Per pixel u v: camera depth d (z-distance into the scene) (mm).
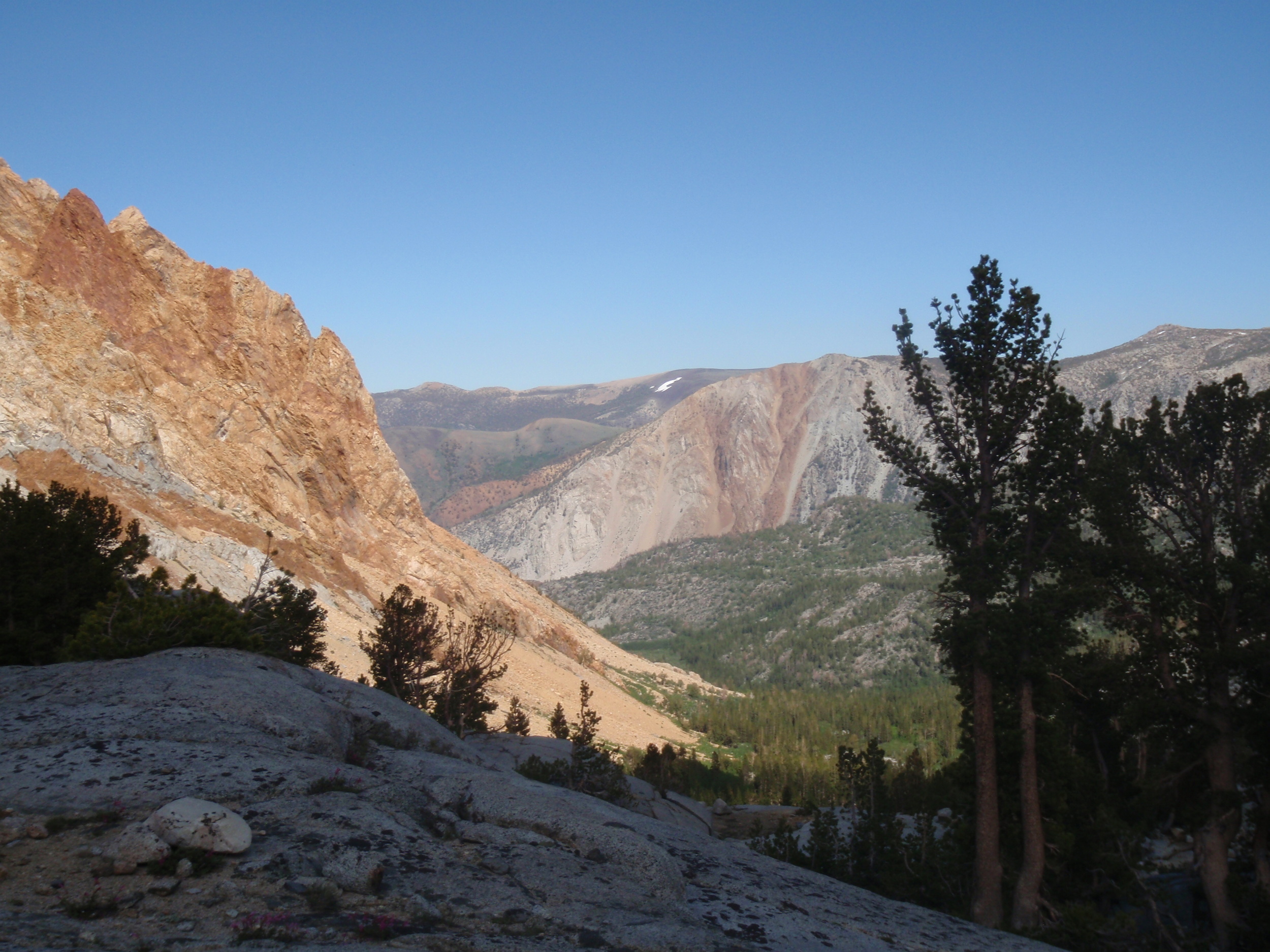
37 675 12453
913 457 26578
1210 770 26406
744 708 152875
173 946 6117
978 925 11914
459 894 7730
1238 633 26969
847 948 8914
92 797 8375
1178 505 30172
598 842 9508
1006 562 24812
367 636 69938
